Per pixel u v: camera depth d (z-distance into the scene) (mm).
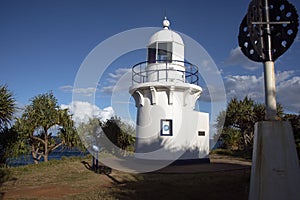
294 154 4816
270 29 5266
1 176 14117
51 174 15086
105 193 9898
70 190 10930
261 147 4945
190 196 9227
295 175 4742
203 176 13422
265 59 5230
